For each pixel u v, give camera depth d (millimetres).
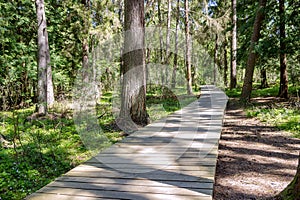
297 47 9000
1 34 7484
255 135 5555
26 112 8367
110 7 11883
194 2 15820
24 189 3059
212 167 3166
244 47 11172
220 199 2703
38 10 8555
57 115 7977
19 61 9953
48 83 9227
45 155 4262
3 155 4039
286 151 4387
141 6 6230
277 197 2584
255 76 22891
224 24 14875
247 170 3576
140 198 2369
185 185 2633
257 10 9531
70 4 12469
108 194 2469
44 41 8602
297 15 8648
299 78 11422
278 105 8727
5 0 9797
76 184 2719
